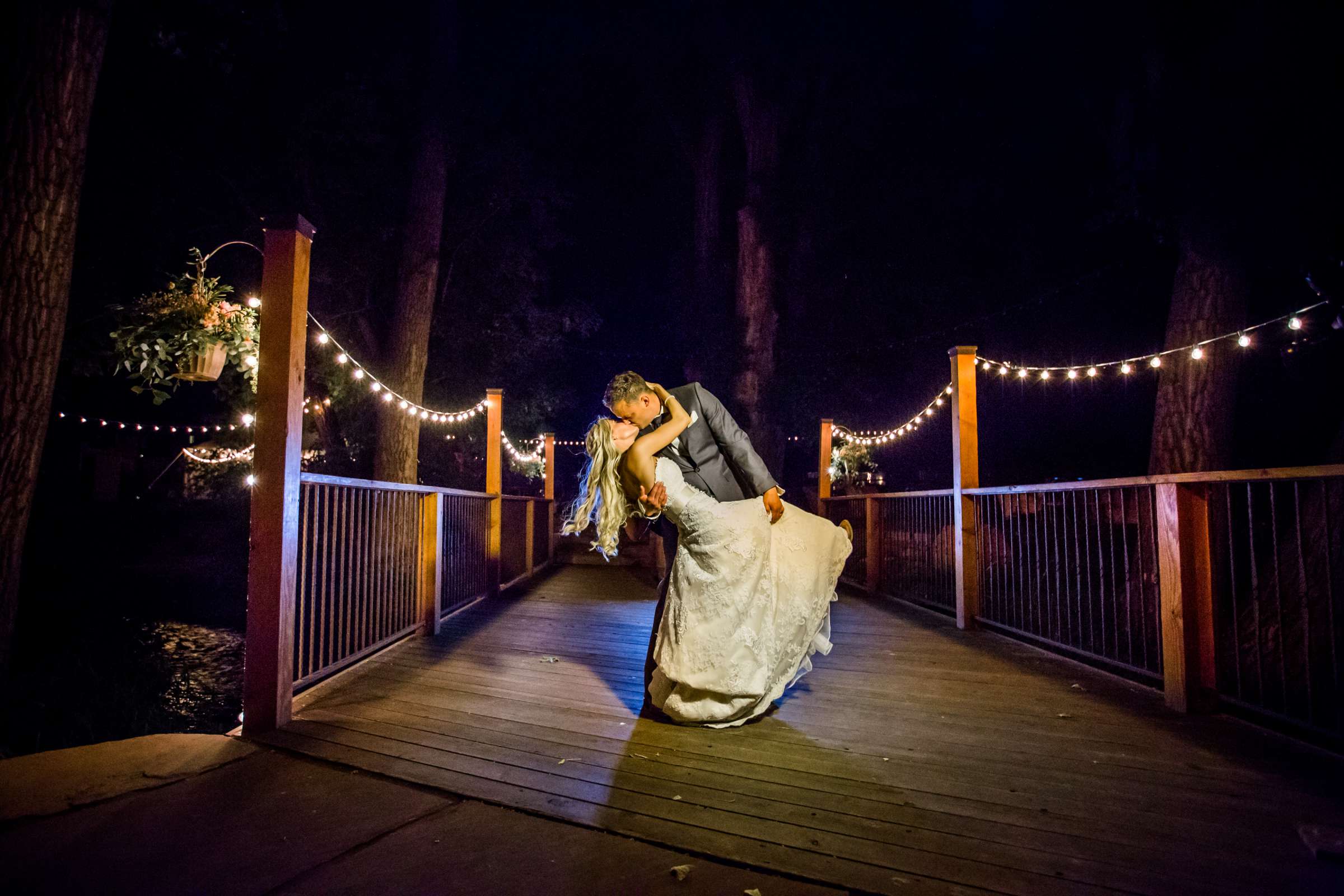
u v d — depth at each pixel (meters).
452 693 3.71
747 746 2.88
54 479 14.92
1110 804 2.32
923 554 7.05
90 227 8.12
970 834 2.11
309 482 3.56
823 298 16.78
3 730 4.34
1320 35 6.06
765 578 3.13
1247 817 2.22
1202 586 3.38
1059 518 7.50
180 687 7.10
